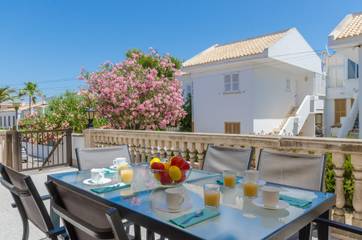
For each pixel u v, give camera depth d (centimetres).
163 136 501
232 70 1323
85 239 143
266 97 1352
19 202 223
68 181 245
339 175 298
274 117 1416
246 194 193
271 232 138
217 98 1390
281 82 1472
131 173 238
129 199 191
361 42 737
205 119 1451
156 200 187
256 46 1294
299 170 243
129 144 586
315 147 311
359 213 282
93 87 926
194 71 1455
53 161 777
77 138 738
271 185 222
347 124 1114
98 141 680
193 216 156
